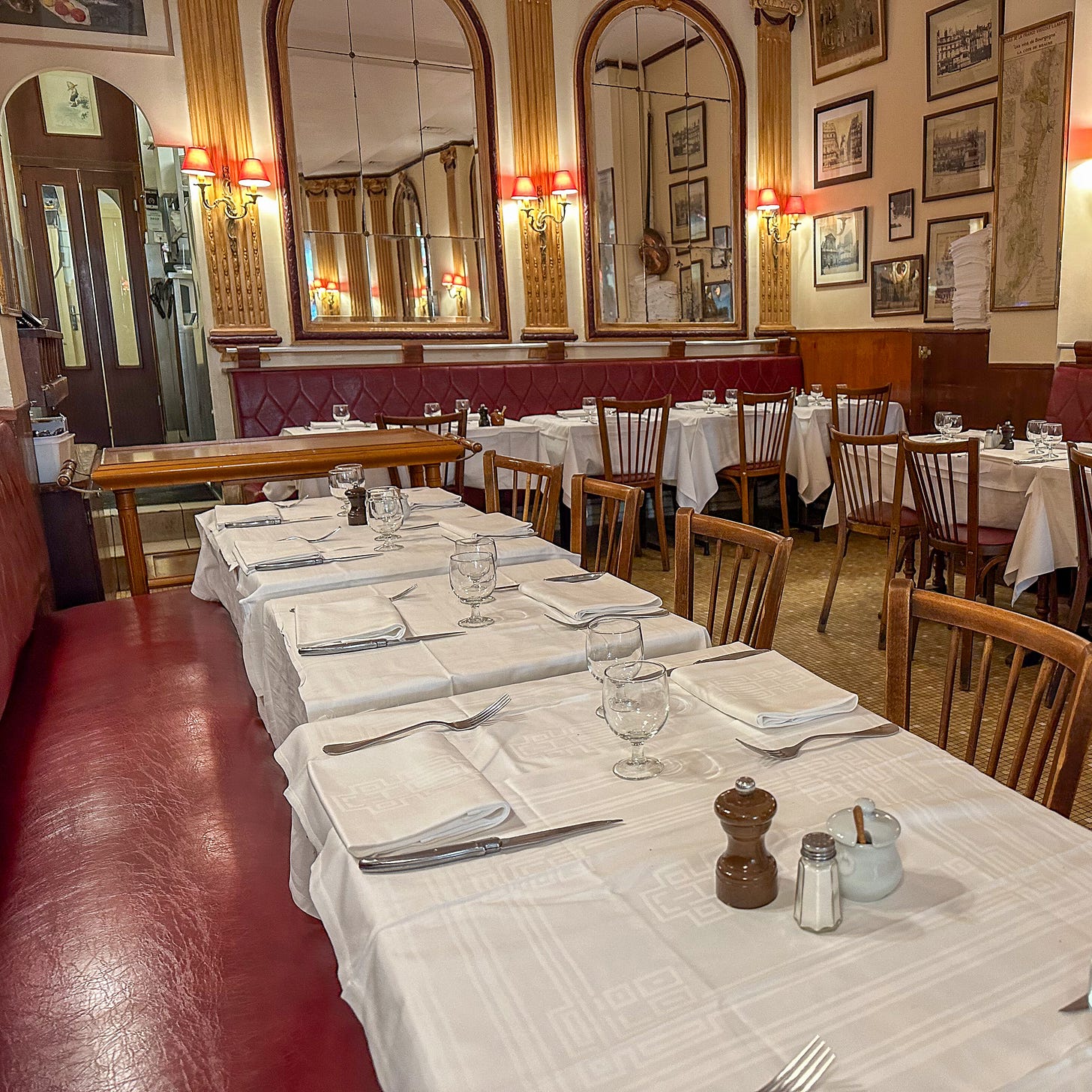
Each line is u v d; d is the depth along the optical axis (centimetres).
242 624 229
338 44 658
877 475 426
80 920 146
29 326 441
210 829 173
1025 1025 75
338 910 102
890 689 152
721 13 765
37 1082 114
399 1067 79
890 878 93
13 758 206
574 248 748
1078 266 568
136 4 604
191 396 804
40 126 748
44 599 343
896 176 710
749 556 554
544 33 712
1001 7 606
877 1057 72
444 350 716
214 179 630
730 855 94
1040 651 130
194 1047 119
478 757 129
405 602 204
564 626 185
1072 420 545
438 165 696
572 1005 79
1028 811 110
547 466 291
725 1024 76
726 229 796
